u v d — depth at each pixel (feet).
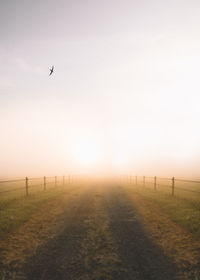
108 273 12.14
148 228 21.27
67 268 12.79
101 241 17.54
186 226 21.26
